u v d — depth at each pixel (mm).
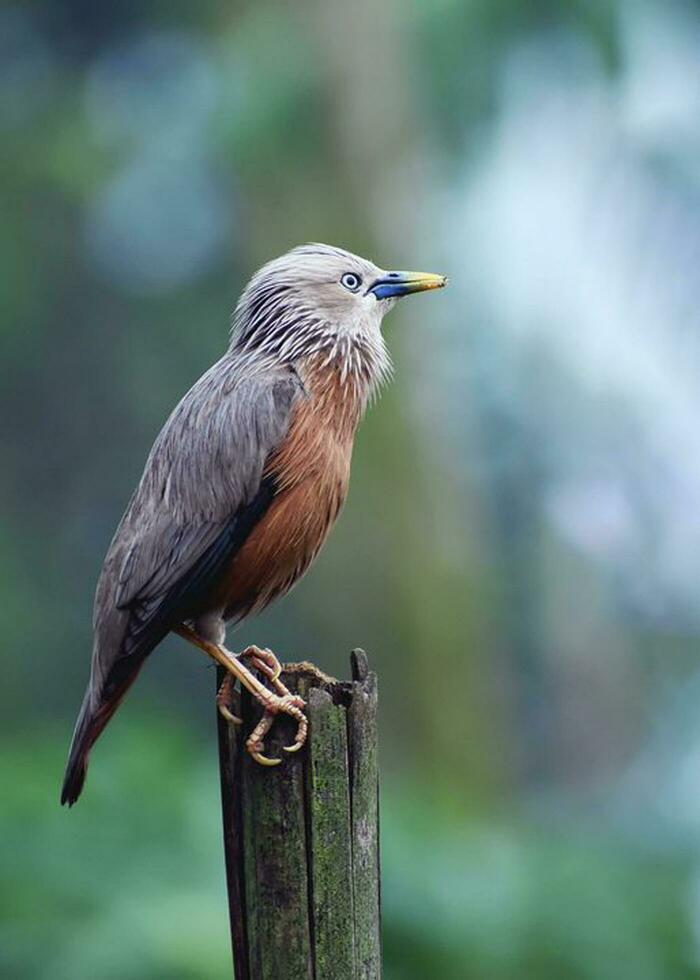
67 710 20250
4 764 13070
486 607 15484
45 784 12578
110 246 21578
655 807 13578
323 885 6551
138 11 21078
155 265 21531
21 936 11219
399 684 14938
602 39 14906
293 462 8211
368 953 6602
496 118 15750
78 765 7969
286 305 8742
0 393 21531
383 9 15523
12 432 21547
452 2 15133
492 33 15219
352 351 8742
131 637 8070
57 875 11555
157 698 19609
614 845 12711
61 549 21453
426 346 15555
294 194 15602
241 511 8148
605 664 20953
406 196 15664
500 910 11602
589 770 20875
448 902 11469
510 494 19547
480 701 15180
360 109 15555
